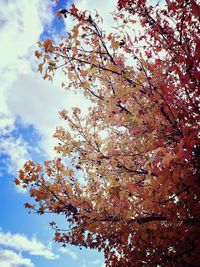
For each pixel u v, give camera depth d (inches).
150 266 203.8
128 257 215.6
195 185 161.8
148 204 175.5
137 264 209.3
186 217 181.5
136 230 193.8
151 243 198.4
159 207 177.3
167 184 158.1
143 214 207.5
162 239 193.8
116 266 220.2
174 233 192.9
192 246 193.5
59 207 240.4
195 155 158.2
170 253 198.5
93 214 219.5
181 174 154.8
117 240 227.8
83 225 232.1
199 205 173.6
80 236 239.9
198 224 185.8
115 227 222.4
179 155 112.3
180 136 167.2
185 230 191.6
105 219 218.8
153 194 168.4
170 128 169.9
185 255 197.5
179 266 198.1
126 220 193.6
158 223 207.3
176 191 166.7
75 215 237.3
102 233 226.5
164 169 139.2
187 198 172.9
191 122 170.6
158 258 202.4
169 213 178.1
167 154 115.6
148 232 197.6
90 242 237.6
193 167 160.9
